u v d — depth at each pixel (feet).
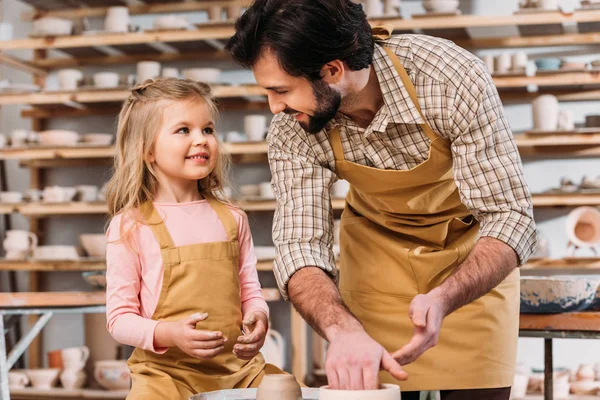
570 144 15.01
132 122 6.84
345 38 5.43
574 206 15.62
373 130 6.23
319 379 15.35
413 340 4.95
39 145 15.85
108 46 16.20
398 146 6.35
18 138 16.11
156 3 16.72
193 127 6.75
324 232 6.30
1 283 17.34
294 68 5.38
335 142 6.48
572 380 14.58
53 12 17.04
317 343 15.42
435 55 6.10
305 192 6.39
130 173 6.71
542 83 14.33
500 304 6.83
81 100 15.70
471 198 6.07
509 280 6.94
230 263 6.70
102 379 15.15
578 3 14.93
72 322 17.39
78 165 17.31
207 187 7.12
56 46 15.74
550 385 8.19
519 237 5.82
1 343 9.07
